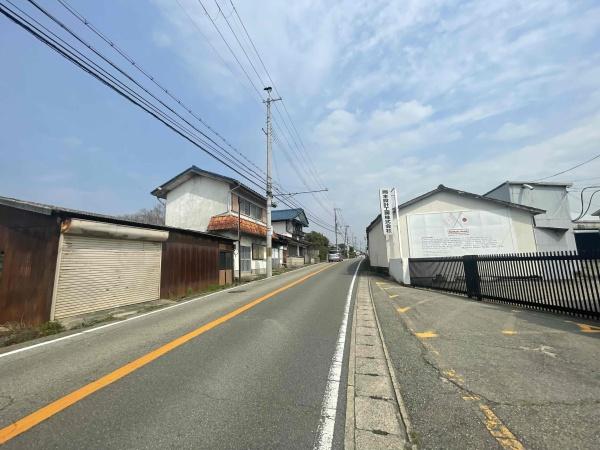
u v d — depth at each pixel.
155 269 12.24
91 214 9.41
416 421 3.16
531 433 2.85
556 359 4.57
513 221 18.27
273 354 5.18
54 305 8.39
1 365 5.03
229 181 22.92
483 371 4.28
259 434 2.97
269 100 25.20
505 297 9.09
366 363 4.79
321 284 15.86
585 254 6.90
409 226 19.17
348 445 2.80
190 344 5.79
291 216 42.34
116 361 5.01
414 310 8.73
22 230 9.11
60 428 3.11
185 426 3.11
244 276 23.05
